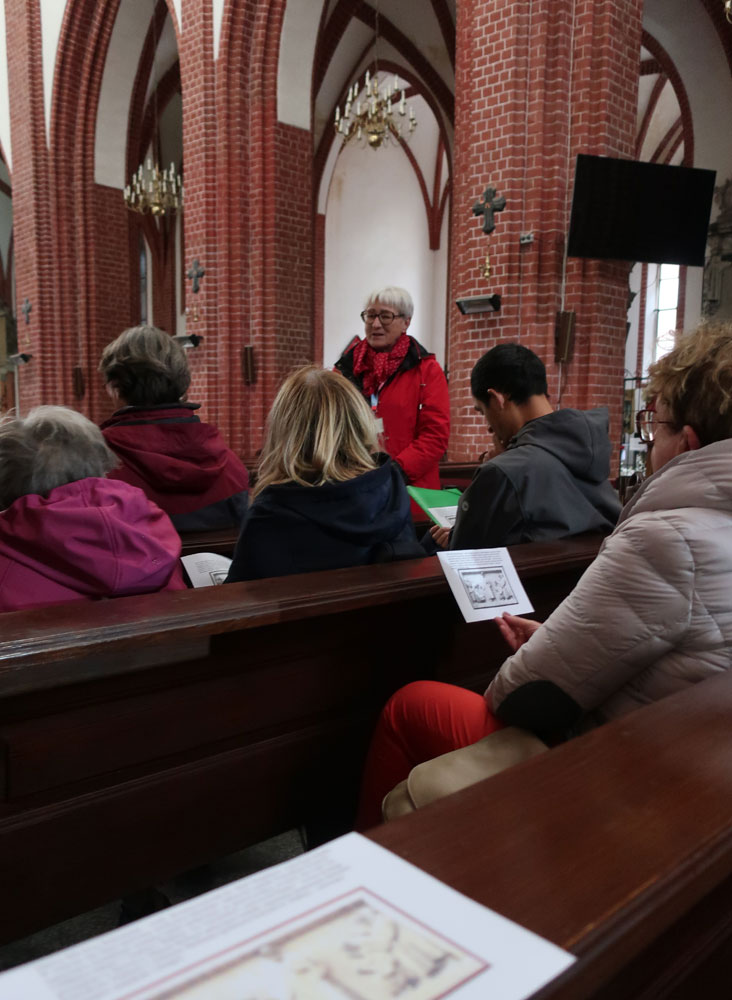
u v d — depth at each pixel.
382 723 1.79
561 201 6.76
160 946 0.56
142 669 1.52
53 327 13.75
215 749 1.68
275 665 1.75
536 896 0.69
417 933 0.59
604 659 1.40
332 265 21.16
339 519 1.99
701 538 1.35
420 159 21.81
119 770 1.53
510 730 1.56
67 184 13.41
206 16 9.64
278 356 9.90
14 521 1.73
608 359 6.93
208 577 2.54
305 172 10.05
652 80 17.55
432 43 15.70
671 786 0.90
